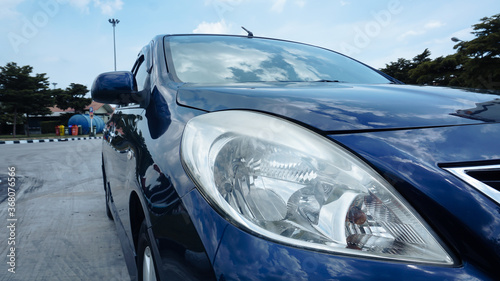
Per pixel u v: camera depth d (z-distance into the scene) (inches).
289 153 33.3
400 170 30.4
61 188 180.4
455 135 34.5
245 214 30.1
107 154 94.3
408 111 39.4
